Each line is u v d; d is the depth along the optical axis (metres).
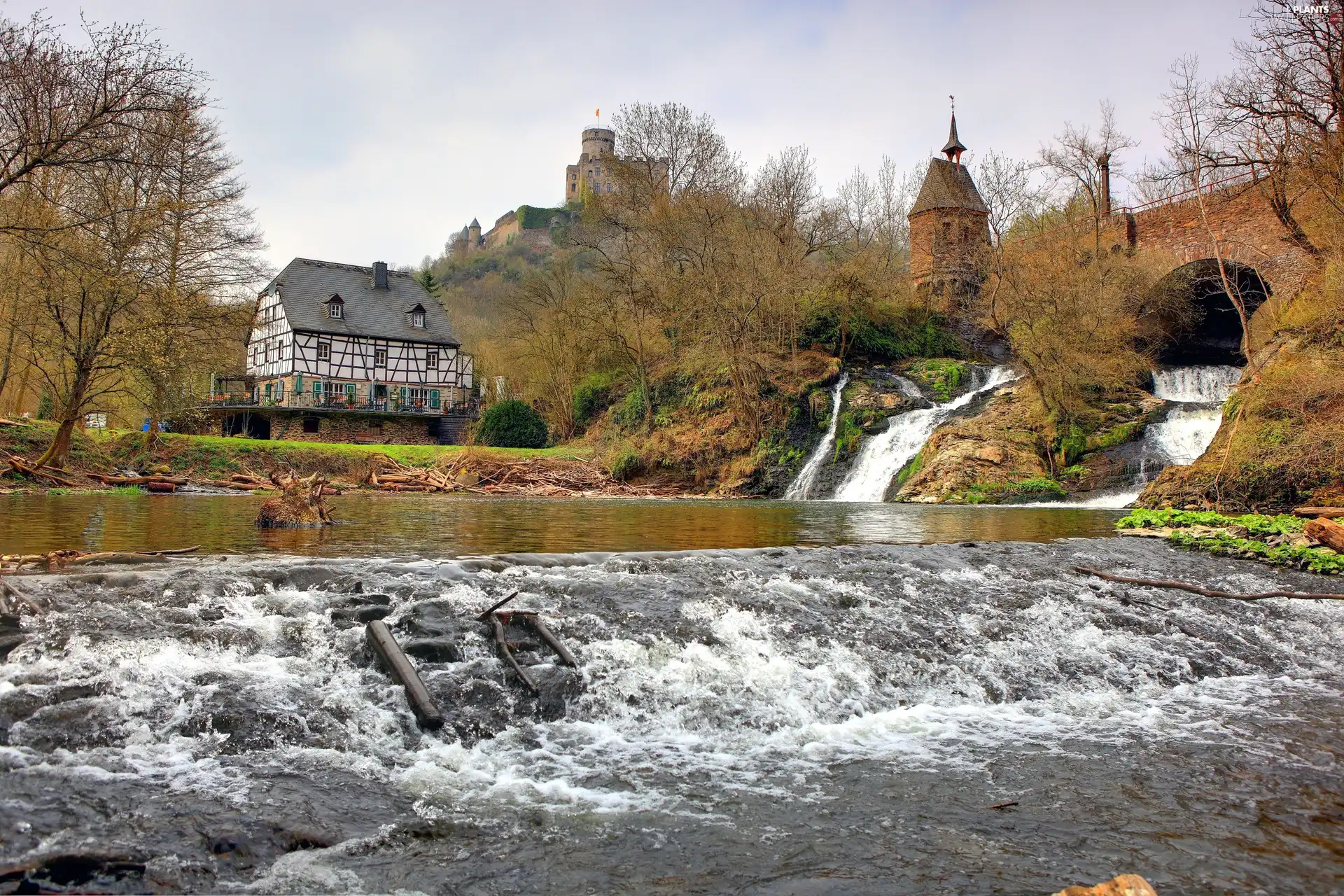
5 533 12.29
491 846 4.19
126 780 4.42
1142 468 28.73
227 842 3.94
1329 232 25.16
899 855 4.26
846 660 7.21
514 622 6.97
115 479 26.81
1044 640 8.22
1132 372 33.81
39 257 23.86
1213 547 13.46
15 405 36.47
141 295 26.41
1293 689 7.82
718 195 43.53
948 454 31.55
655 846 4.26
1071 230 38.59
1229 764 5.75
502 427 46.00
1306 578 11.65
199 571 7.54
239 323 30.36
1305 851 4.42
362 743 5.19
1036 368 31.64
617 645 6.80
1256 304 35.53
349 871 3.87
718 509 24.61
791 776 5.32
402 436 52.56
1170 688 7.70
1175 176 27.92
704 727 6.07
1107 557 11.97
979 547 11.99
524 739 5.58
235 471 32.44
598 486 37.81
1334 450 19.23
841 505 28.45
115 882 3.59
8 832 3.79
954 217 53.22
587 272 60.59
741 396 38.62
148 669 5.50
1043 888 3.95
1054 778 5.41
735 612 7.73
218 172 29.81
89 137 20.53
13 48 20.03
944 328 48.59
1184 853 4.36
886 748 5.91
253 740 5.01
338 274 57.78
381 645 6.07
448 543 12.00
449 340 58.47
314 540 12.20
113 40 20.86
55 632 5.79
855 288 44.34
